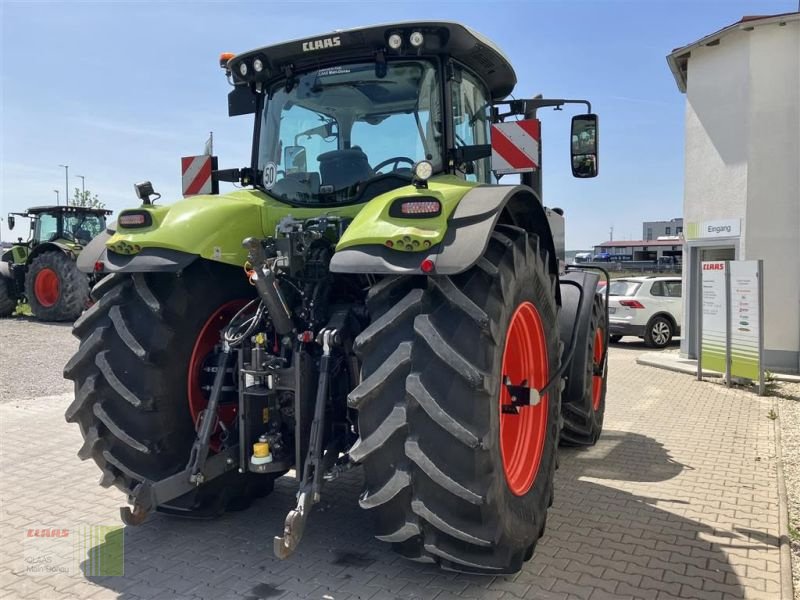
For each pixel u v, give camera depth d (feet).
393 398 8.44
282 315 9.77
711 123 31.89
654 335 42.65
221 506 11.87
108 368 10.23
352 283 11.00
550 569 10.36
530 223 11.49
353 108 11.64
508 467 10.39
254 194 12.17
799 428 19.99
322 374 9.50
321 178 11.69
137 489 9.07
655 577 10.12
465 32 10.66
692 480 14.97
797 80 28.91
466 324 8.55
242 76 12.29
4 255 55.26
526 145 11.81
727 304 27.04
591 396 16.62
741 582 9.99
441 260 8.20
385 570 10.30
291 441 10.28
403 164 11.30
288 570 10.32
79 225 53.83
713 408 23.09
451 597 9.45
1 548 11.19
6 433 18.71
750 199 29.96
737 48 30.37
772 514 12.79
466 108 12.37
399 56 11.29
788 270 29.48
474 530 8.57
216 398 9.98
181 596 9.53
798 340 29.50
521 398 10.44
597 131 13.97
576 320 13.85
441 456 8.33
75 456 16.55
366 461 8.61
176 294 10.62
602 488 14.40
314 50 11.46
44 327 46.21
